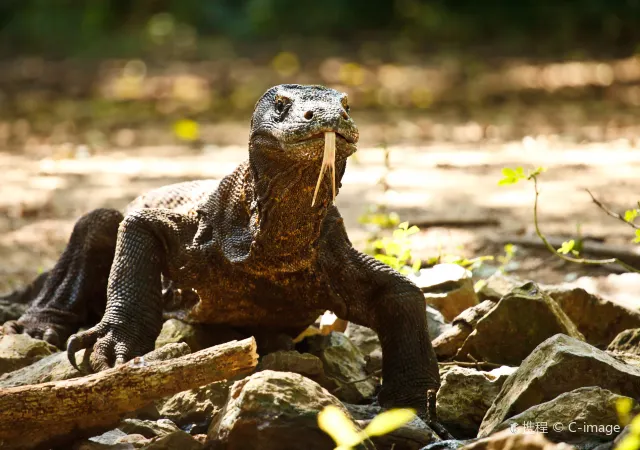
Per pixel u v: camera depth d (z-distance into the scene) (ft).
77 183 76.84
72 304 35.22
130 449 23.56
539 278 46.37
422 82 144.66
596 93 134.10
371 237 49.14
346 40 191.62
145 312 29.71
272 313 31.17
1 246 56.18
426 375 30.07
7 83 147.13
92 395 23.07
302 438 22.57
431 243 53.21
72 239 35.63
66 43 184.44
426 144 97.40
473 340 31.65
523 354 31.30
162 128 110.63
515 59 168.14
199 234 30.37
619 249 48.55
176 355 27.20
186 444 23.62
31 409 22.82
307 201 27.86
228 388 27.02
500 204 65.31
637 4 185.16
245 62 169.99
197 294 30.78
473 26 192.03
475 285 38.17
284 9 201.46
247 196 29.50
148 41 188.75
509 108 123.24
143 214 30.63
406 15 198.39
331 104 26.55
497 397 26.30
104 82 149.07
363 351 34.06
